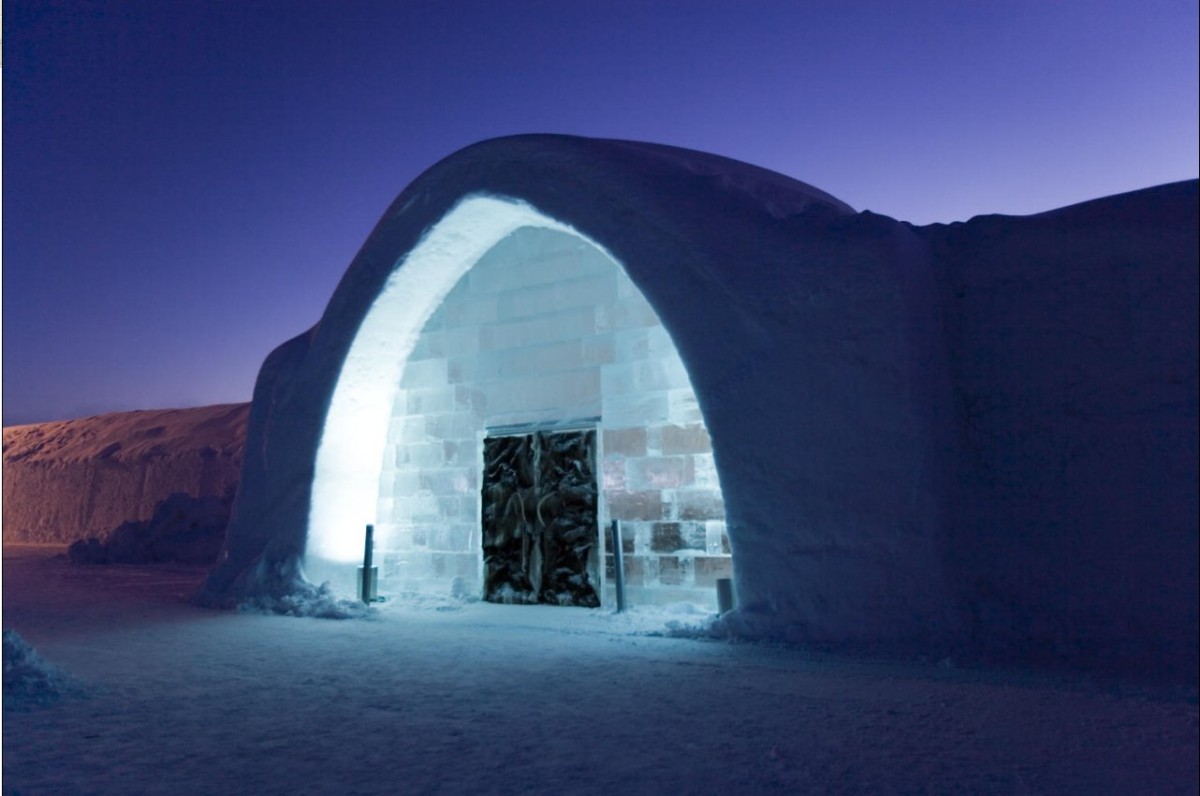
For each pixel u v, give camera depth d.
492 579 10.38
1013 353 7.07
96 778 4.14
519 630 8.41
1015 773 3.94
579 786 3.92
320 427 10.98
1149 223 6.76
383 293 10.79
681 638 7.58
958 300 7.44
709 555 8.77
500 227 10.46
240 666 6.85
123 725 5.10
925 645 6.52
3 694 5.59
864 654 6.57
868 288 7.11
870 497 6.89
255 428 12.57
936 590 6.61
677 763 4.21
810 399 7.26
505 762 4.29
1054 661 6.15
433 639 8.01
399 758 4.39
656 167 8.81
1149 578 6.14
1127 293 6.68
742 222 8.02
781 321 7.48
